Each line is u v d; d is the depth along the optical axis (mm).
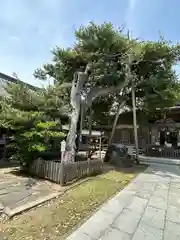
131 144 20641
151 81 12820
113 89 12844
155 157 16875
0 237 3449
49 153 10688
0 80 13977
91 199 5594
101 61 11336
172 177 9258
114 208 5023
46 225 3941
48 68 13781
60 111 10883
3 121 8375
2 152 12023
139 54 11688
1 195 5516
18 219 4164
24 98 9594
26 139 8156
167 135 20141
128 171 10430
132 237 3619
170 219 4473
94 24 10555
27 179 7410
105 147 19125
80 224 4051
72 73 13109
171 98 13273
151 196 6141
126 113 17547
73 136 10195
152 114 16953
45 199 5344
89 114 16359
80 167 8117
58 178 7047
